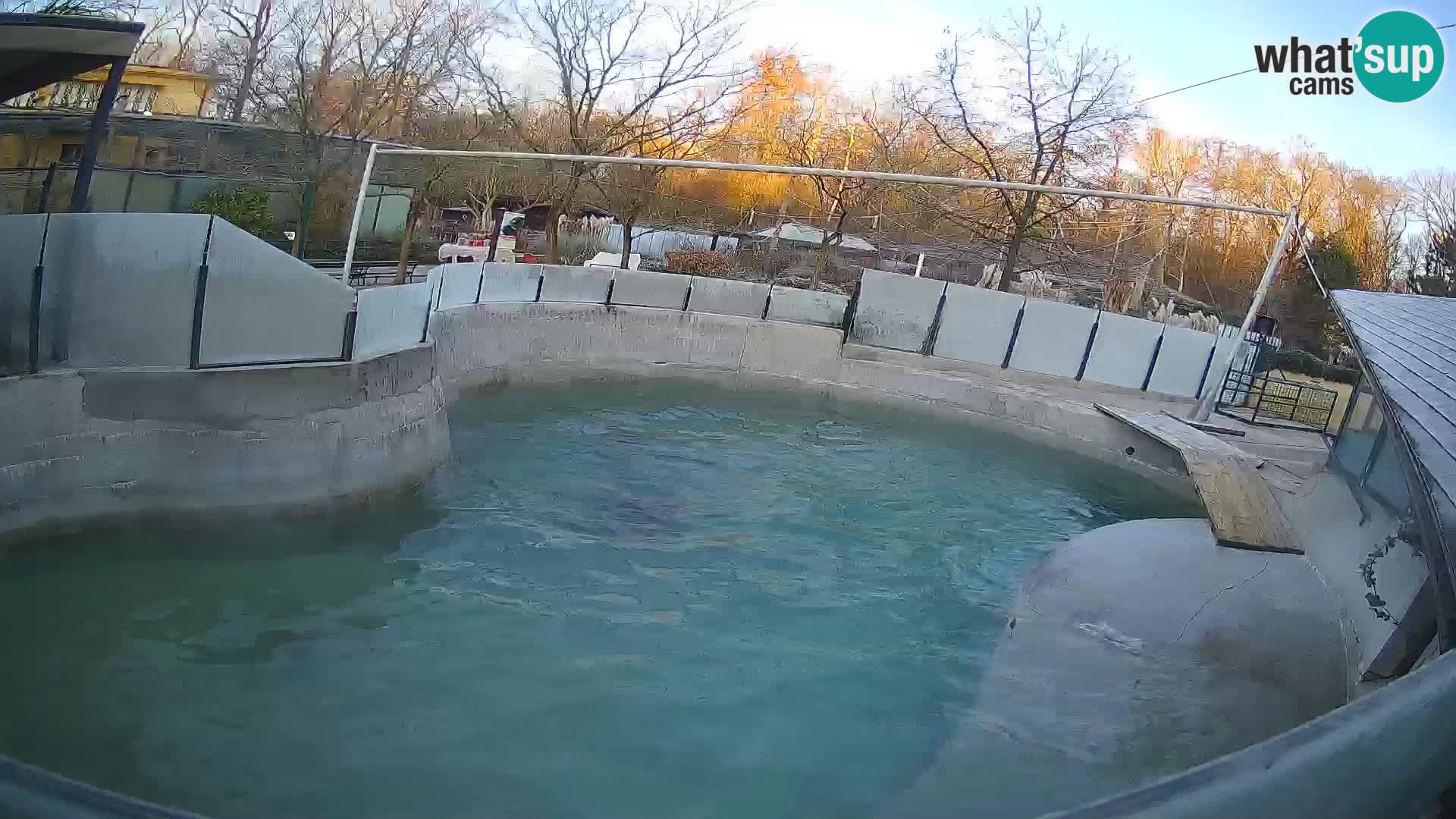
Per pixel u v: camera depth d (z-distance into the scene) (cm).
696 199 4459
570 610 1108
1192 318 3409
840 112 4412
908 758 847
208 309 1005
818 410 2367
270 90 2872
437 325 1805
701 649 1061
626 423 2034
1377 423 1173
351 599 1034
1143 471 2045
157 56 2950
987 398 2344
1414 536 931
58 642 826
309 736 790
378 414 1205
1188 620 1020
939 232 4350
